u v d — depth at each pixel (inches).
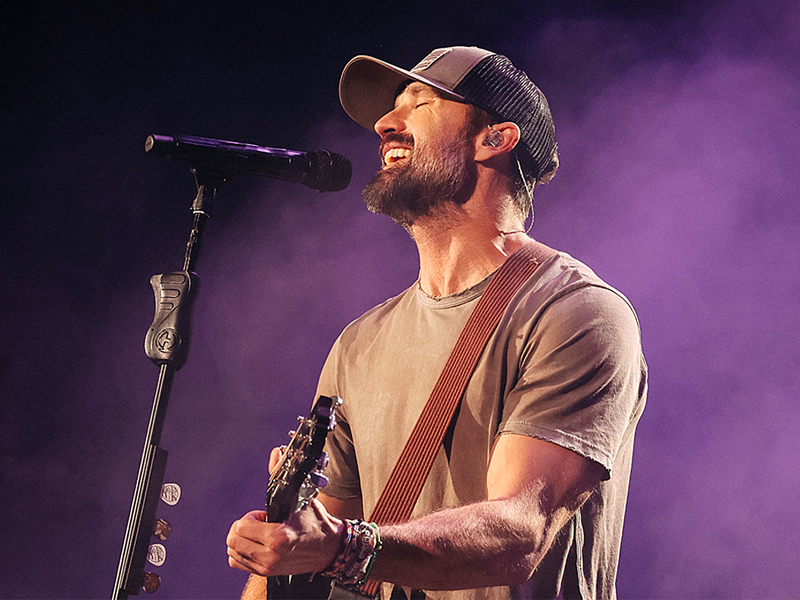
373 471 139.8
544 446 114.7
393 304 157.0
